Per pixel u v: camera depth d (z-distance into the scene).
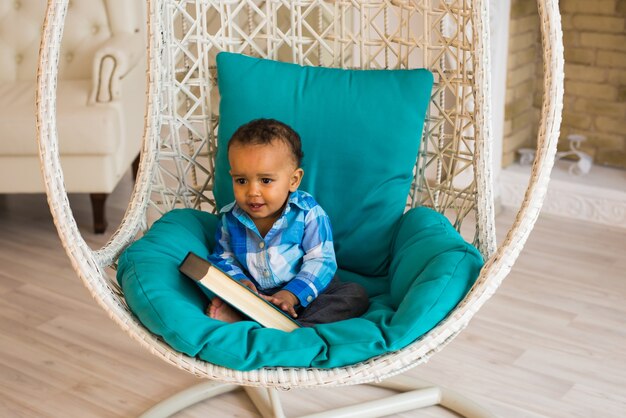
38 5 3.08
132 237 1.73
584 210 2.90
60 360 2.11
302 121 1.82
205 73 1.93
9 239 2.81
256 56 2.01
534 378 1.99
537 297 2.37
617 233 2.80
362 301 1.64
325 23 3.18
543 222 2.89
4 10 3.09
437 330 1.42
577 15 2.93
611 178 2.94
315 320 1.57
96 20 3.09
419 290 1.46
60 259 2.66
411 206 1.93
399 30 1.90
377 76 1.83
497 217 2.95
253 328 1.44
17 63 3.12
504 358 2.07
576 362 2.05
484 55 1.61
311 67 1.88
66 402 1.94
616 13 2.84
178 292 1.52
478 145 1.63
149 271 1.53
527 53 3.04
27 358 2.11
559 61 1.41
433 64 1.86
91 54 3.09
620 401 1.90
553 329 2.20
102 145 2.65
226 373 1.39
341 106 1.81
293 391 1.97
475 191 1.74
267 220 1.70
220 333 1.39
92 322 2.29
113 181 2.76
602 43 2.91
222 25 1.94
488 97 1.62
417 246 1.63
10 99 2.80
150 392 1.98
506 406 1.88
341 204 1.81
